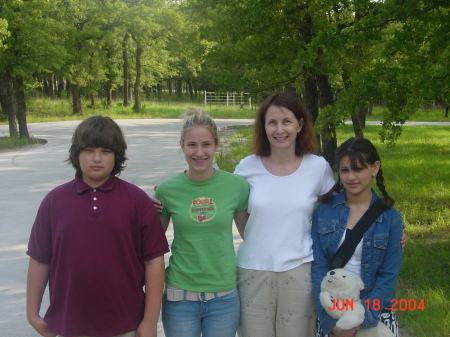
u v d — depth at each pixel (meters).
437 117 36.97
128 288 2.38
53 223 2.36
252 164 2.89
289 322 2.74
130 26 34.66
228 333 2.69
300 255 2.72
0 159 13.79
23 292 4.61
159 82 58.59
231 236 2.73
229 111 41.19
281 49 10.37
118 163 2.47
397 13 6.79
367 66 9.27
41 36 18.61
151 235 2.47
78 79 34.16
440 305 3.93
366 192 2.72
